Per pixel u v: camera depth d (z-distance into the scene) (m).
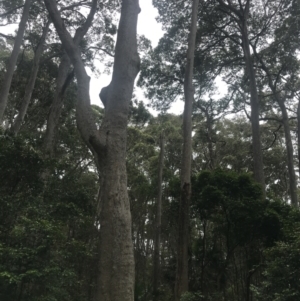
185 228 10.70
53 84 22.33
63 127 21.64
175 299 9.95
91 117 6.70
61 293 6.44
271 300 7.61
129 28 7.57
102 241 5.85
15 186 7.80
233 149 26.45
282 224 10.14
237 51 20.78
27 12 15.34
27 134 8.75
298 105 22.80
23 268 5.96
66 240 7.45
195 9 14.65
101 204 6.20
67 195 8.70
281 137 27.36
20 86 21.89
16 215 7.14
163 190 21.28
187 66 13.49
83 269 8.70
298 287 7.29
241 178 11.48
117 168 6.36
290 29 19.47
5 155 7.58
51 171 8.83
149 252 23.75
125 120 6.85
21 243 6.30
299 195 22.23
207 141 23.45
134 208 22.41
